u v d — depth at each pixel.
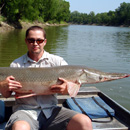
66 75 1.42
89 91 2.08
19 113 1.20
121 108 1.64
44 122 1.26
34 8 16.95
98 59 4.59
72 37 10.54
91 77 1.48
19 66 1.41
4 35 9.19
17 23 14.56
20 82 1.37
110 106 1.82
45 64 1.44
